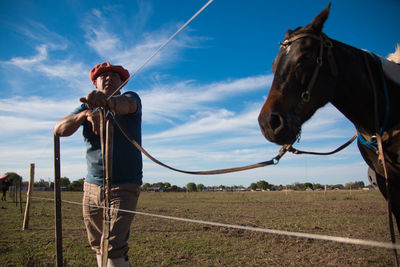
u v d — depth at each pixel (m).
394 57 2.59
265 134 2.03
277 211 13.42
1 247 5.95
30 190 8.48
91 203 2.67
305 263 4.87
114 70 2.86
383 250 5.59
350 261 4.92
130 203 2.49
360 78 2.23
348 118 2.44
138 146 2.25
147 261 5.07
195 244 6.40
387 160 2.26
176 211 13.95
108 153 2.32
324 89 2.13
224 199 27.83
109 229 2.30
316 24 2.17
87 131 2.69
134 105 2.42
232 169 2.09
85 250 5.70
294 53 2.14
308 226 8.52
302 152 2.34
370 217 10.43
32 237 7.08
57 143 2.88
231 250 5.86
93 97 2.11
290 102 2.06
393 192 2.38
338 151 2.79
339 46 2.30
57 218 2.86
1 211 12.92
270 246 6.18
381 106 2.24
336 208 14.50
